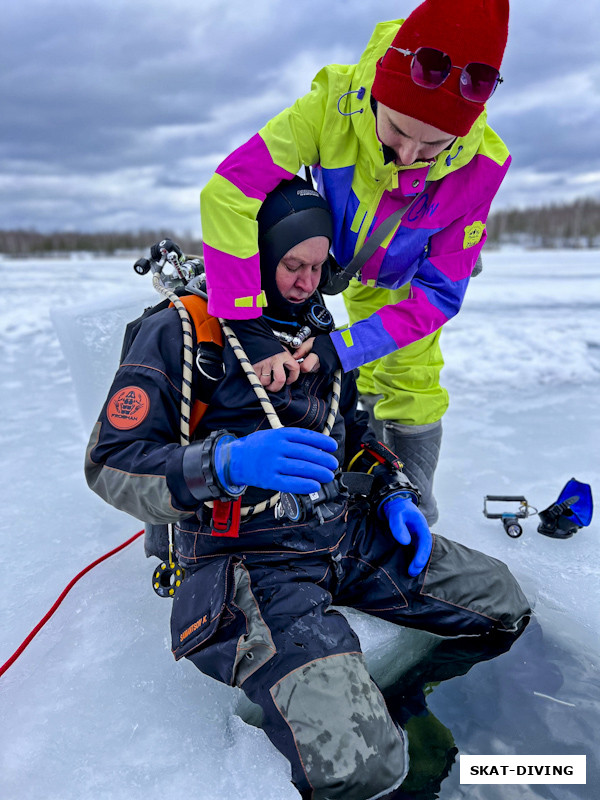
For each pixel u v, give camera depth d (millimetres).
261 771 1250
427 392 2107
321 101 1711
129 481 1391
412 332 1774
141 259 1684
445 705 1479
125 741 1341
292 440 1362
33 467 2896
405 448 2129
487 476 2717
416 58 1437
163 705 1436
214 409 1538
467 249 1867
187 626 1438
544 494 2531
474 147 1709
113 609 1765
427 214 1790
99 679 1511
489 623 1706
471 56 1446
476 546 2152
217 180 1543
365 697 1277
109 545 2152
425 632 1729
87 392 2344
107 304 2400
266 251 1544
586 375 4184
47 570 2006
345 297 2383
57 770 1271
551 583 1942
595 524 2303
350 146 1715
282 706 1253
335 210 1821
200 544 1547
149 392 1457
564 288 8766
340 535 1627
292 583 1457
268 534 1519
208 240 1508
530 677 1561
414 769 1285
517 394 3889
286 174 1577
